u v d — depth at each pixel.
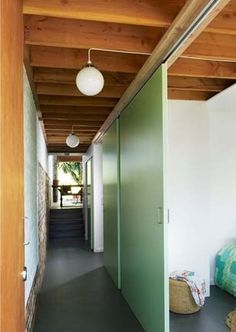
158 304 2.61
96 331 3.00
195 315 3.28
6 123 1.16
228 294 3.86
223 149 4.37
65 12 1.98
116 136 4.42
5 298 1.11
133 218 3.49
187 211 3.85
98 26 2.50
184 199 3.85
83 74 2.55
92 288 4.27
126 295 3.82
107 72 3.44
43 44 2.41
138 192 3.27
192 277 3.51
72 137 5.60
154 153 2.73
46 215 7.12
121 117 4.15
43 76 3.28
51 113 4.77
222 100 3.84
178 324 3.07
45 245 6.10
